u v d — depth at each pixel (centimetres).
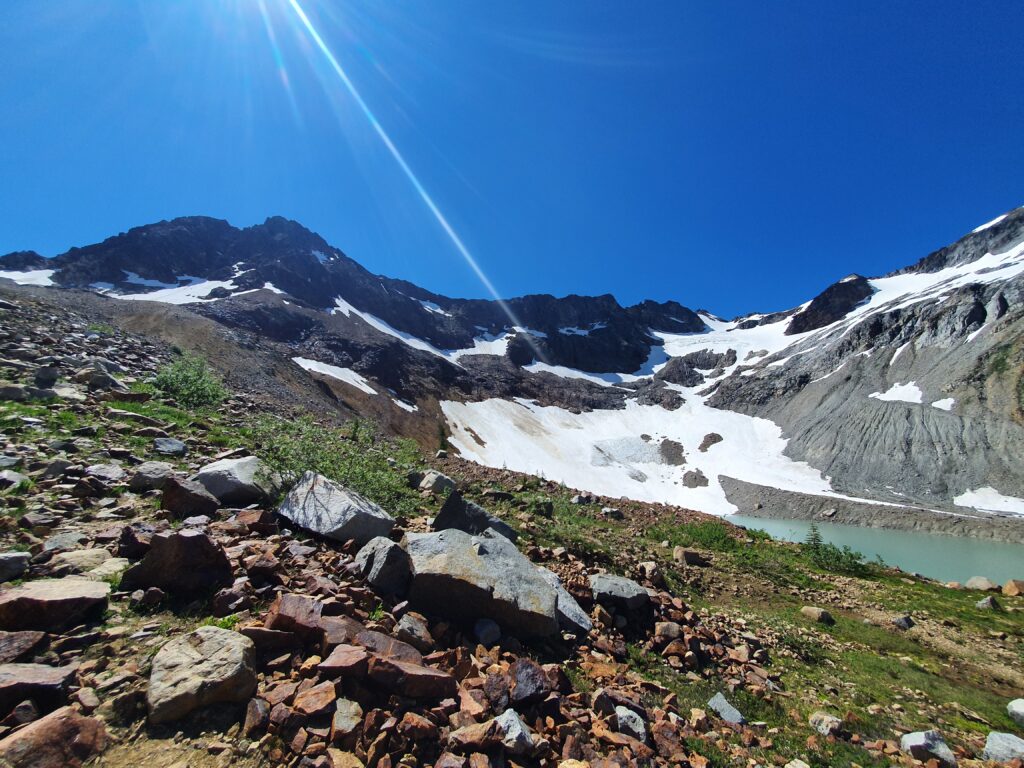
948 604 1527
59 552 594
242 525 771
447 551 754
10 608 438
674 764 505
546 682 540
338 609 577
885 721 748
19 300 2467
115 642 454
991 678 1002
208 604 546
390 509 1142
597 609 869
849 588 1585
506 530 1111
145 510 773
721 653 887
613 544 1483
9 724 340
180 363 1889
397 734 413
